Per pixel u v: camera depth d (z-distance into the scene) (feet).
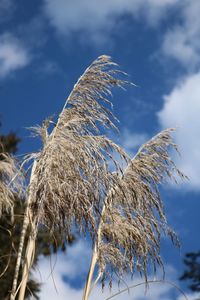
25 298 42.55
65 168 22.70
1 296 42.50
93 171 23.24
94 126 24.34
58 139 23.21
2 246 43.06
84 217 23.26
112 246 28.40
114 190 27.09
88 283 27.66
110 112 24.86
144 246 28.60
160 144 29.81
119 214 28.25
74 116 24.39
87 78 25.30
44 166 22.52
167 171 29.37
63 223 23.18
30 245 22.75
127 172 28.40
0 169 21.08
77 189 22.62
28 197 22.62
